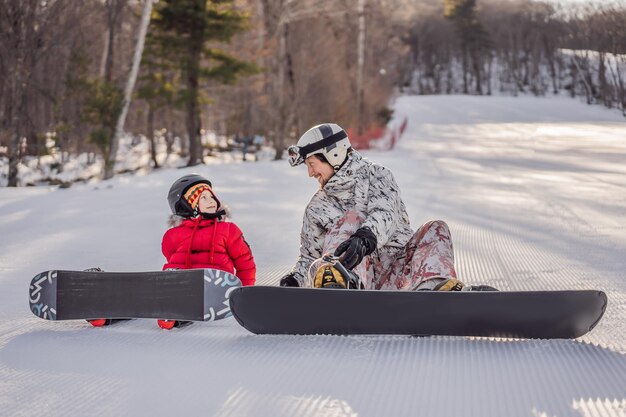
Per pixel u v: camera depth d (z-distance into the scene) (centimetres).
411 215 1058
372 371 308
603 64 2398
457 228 924
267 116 4359
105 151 2212
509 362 317
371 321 343
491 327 337
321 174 379
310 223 388
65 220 1080
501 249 755
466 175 1880
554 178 1736
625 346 343
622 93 2884
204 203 424
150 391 292
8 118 2234
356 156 379
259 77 3903
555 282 564
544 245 777
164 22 2859
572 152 2867
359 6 4384
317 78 4238
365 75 5097
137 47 2241
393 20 6216
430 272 356
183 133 3738
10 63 2144
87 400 283
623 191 1389
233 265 428
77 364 336
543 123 5953
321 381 296
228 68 2991
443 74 15125
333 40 4506
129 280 383
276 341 362
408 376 300
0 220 1090
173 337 384
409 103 9338
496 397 273
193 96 2934
